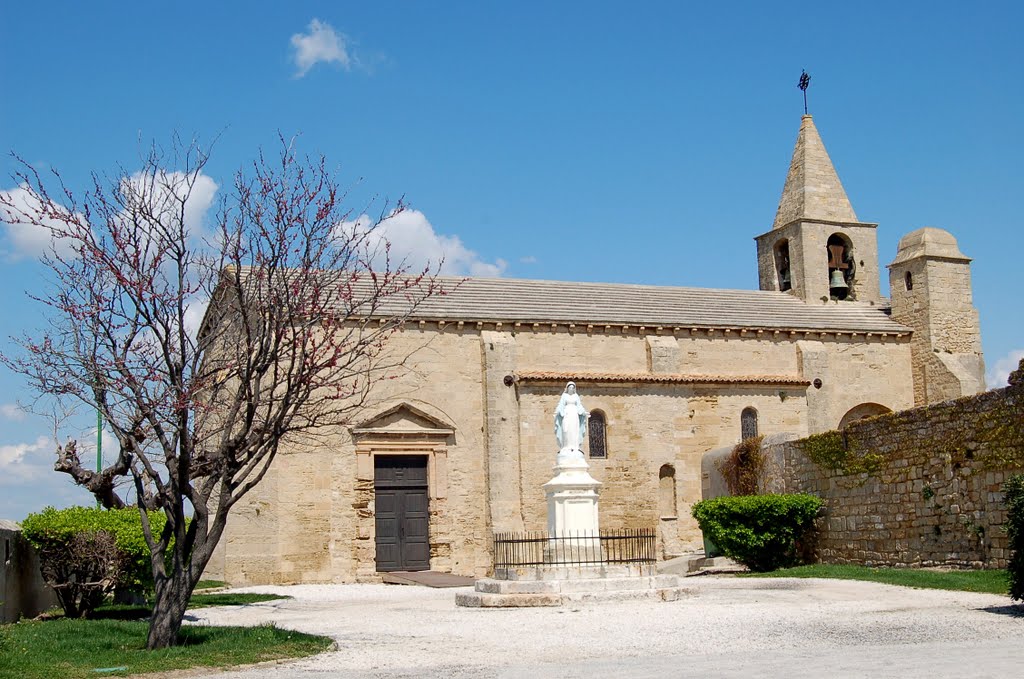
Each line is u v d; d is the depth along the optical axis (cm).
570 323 4053
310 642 1686
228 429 1706
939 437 2642
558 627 1867
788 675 1258
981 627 1658
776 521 3147
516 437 3878
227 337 1939
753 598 2234
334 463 3662
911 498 2744
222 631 1825
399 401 3769
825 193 4891
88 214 1730
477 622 1992
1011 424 2388
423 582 3431
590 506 2566
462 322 3906
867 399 4438
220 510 1705
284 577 3531
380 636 1825
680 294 4547
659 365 4116
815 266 4778
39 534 2211
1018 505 1833
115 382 1681
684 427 4100
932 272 4541
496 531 3756
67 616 2270
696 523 4031
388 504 3756
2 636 1625
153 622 1659
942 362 4422
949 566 2578
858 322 4556
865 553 2938
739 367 4281
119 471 1816
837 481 3095
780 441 3491
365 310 3731
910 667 1284
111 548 2238
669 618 1919
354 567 3631
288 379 1712
